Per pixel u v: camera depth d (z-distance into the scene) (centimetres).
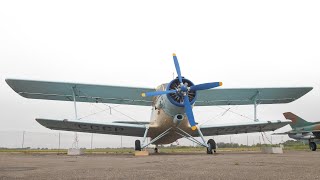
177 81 1323
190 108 1249
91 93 1570
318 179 363
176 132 1445
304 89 1633
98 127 1436
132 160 798
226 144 4097
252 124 1458
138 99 1656
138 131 1498
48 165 607
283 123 1466
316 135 2084
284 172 441
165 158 901
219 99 1717
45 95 1566
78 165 604
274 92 1642
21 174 427
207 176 402
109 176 405
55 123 1375
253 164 599
